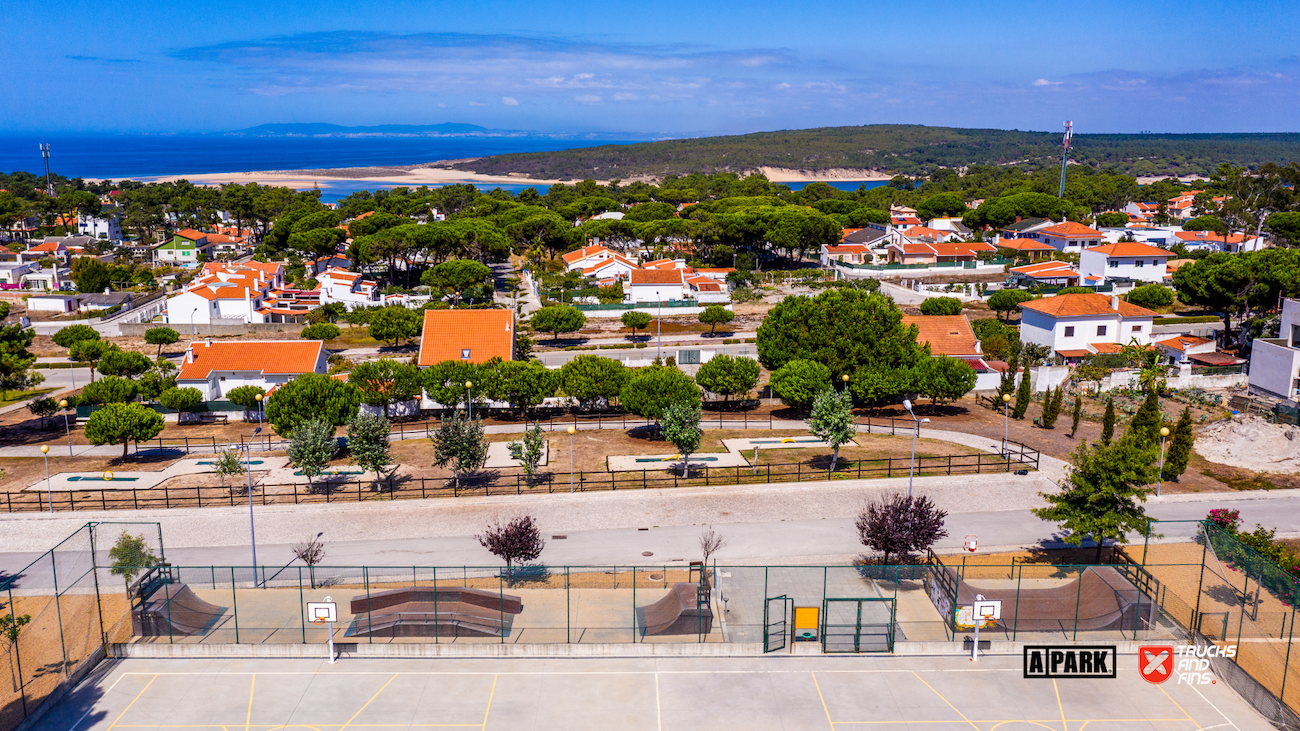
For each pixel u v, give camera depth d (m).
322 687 34.00
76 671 34.59
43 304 129.75
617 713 32.28
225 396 83.06
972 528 50.16
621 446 68.00
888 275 160.62
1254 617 37.84
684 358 101.44
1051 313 92.75
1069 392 81.69
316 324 113.88
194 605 38.56
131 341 115.62
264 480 60.28
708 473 59.97
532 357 95.56
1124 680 34.31
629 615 39.00
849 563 45.50
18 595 42.06
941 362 74.00
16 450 69.44
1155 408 59.31
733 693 33.62
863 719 31.89
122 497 56.69
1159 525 48.97
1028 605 38.25
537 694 33.56
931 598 40.41
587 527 51.06
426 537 49.91
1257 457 61.16
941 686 34.09
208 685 34.12
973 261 166.62
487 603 38.59
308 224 178.62
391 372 77.12
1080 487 42.78
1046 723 31.66
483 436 58.75
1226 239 166.25
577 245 185.12
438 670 35.28
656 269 144.62
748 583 42.69
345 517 52.78
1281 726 31.11
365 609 38.16
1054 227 181.62
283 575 44.09
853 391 74.12
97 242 186.38
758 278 154.88
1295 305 76.81
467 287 134.38
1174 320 113.81
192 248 181.00
